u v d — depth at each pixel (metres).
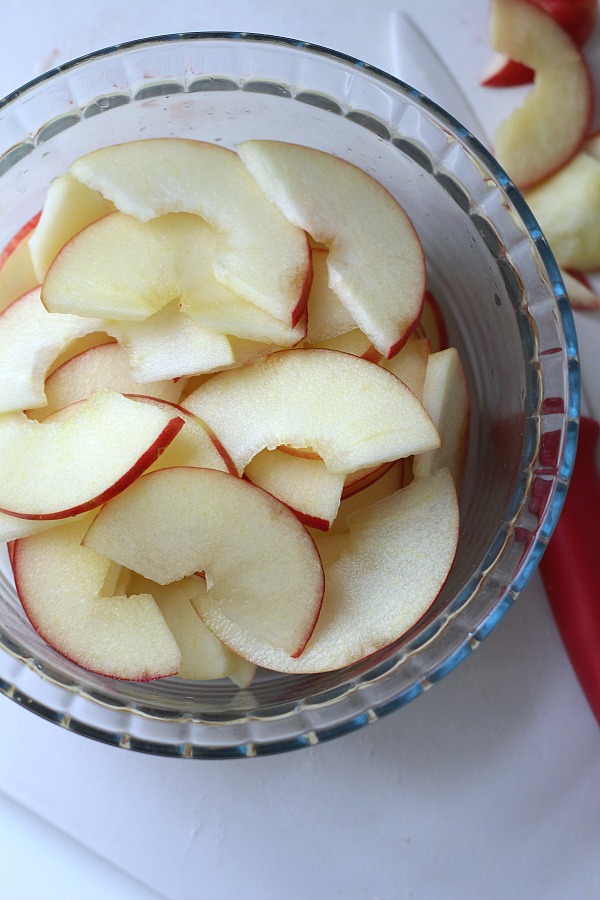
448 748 0.42
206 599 0.37
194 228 0.38
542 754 0.42
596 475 0.43
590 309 0.45
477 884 0.41
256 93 0.41
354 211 0.38
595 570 0.42
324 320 0.38
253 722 0.37
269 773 0.42
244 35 0.39
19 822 0.42
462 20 0.46
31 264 0.40
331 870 0.41
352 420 0.36
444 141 0.39
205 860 0.42
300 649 0.36
